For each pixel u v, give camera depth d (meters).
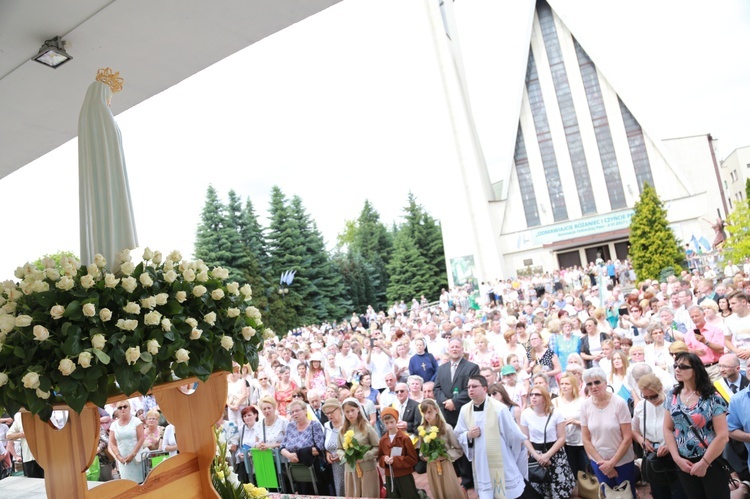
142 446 7.07
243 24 4.64
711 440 4.19
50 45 4.45
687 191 45.31
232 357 2.74
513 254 47.66
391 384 7.54
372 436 5.82
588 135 47.78
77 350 2.09
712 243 43.59
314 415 6.98
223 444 3.12
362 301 54.53
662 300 10.06
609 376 6.56
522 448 5.25
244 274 40.91
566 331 8.49
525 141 48.69
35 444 2.26
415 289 55.31
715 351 6.57
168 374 2.46
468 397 6.28
